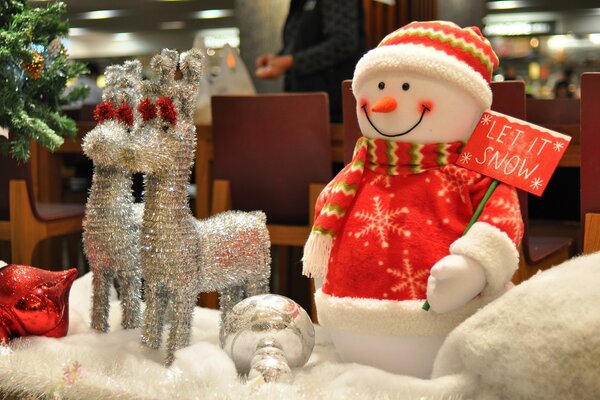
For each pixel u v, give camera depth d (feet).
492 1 17.37
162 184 3.93
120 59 24.63
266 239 4.43
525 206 5.21
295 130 6.70
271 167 6.88
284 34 8.43
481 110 3.74
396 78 3.68
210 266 4.14
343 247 3.77
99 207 4.19
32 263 6.59
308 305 8.17
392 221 3.67
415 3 13.62
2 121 4.75
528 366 3.00
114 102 4.13
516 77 15.42
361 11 7.84
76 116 9.95
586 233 4.75
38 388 3.55
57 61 4.97
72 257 9.06
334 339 3.90
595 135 4.69
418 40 3.67
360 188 3.86
